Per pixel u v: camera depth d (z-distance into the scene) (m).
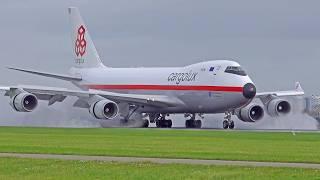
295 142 142.25
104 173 82.88
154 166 89.94
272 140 149.88
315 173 83.06
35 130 199.50
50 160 96.94
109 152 111.06
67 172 83.94
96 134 173.38
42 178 79.00
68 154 107.75
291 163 95.56
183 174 81.69
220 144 134.12
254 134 178.62
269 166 91.06
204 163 94.88
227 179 77.38
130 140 146.00
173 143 136.50
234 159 100.31
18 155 105.81
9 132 185.00
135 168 87.88
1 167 88.62
